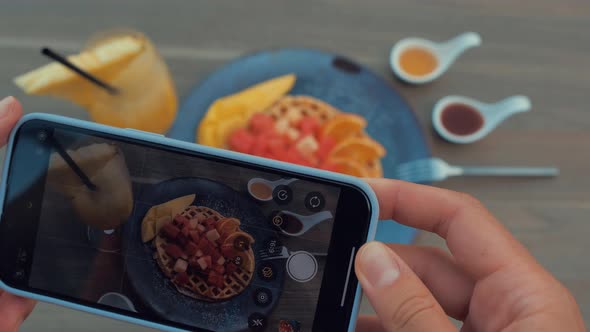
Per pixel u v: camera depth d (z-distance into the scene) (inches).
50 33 30.4
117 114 27.7
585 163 30.5
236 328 23.1
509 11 31.8
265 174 23.0
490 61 31.4
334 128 29.1
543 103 31.1
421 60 31.1
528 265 23.4
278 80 29.7
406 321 21.3
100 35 28.0
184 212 23.3
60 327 28.2
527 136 30.7
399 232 28.6
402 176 29.7
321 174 22.6
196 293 23.3
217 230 23.3
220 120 28.9
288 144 28.7
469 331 24.6
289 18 31.4
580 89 31.3
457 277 25.7
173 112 29.0
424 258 26.2
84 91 27.1
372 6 31.6
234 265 23.3
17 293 23.2
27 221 23.2
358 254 22.2
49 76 26.5
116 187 23.3
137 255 23.4
